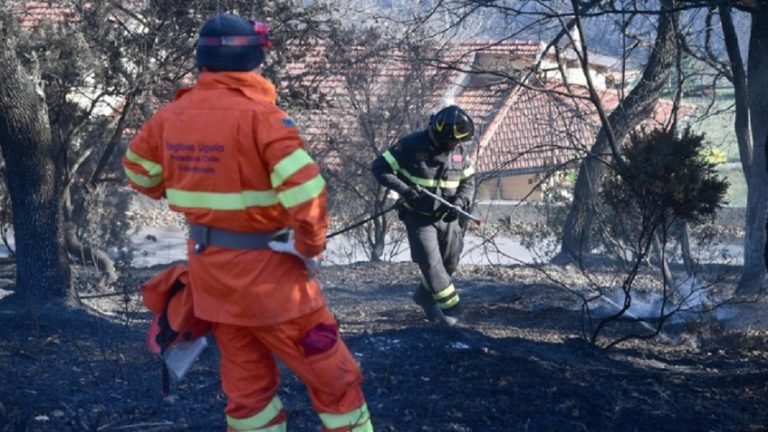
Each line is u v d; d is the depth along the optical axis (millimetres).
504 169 12484
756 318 8945
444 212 8102
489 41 12305
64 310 7965
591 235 10609
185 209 3781
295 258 3785
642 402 5551
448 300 8250
